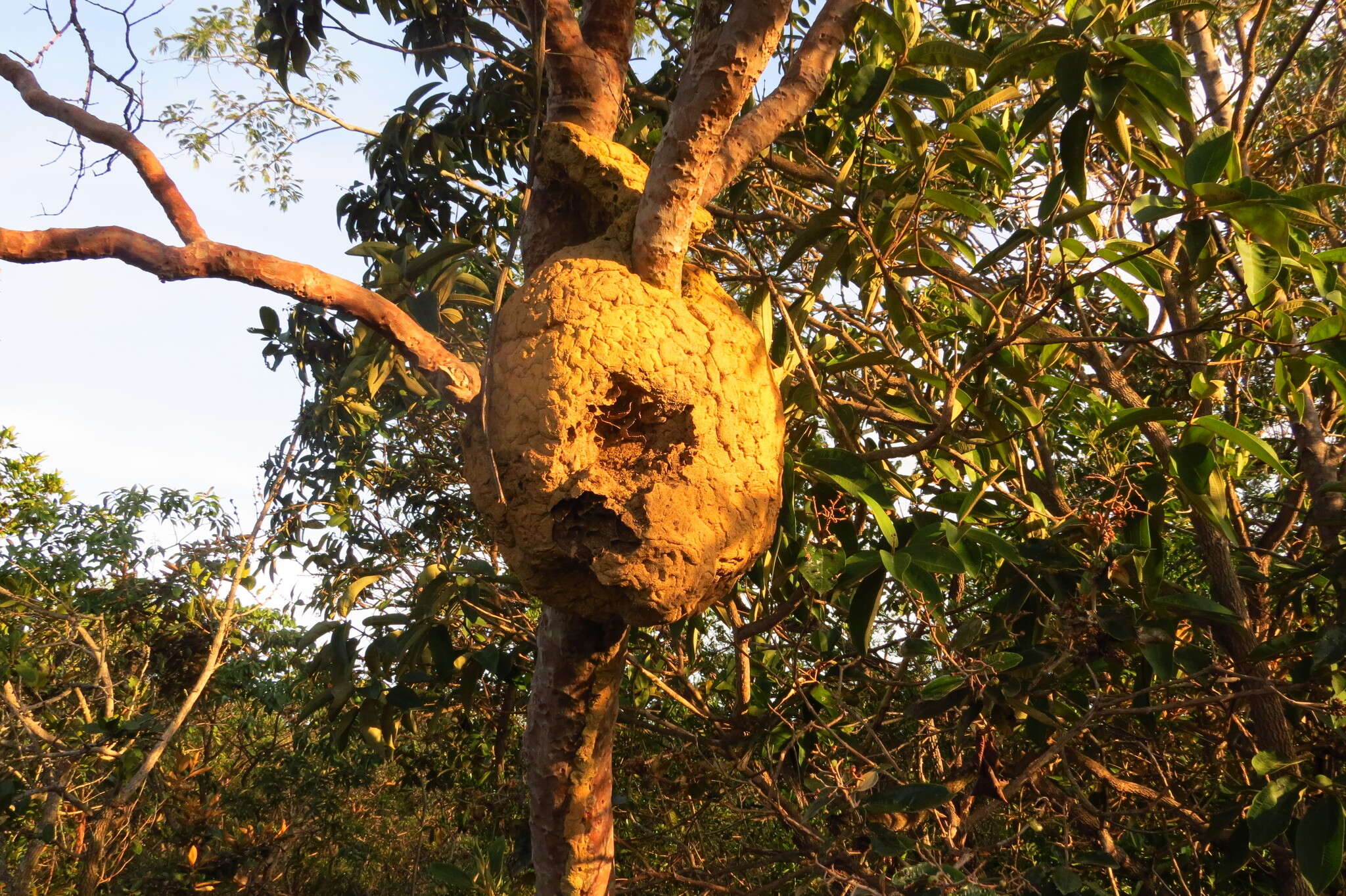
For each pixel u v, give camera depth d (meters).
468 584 3.98
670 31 4.97
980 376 3.65
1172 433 5.07
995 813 3.97
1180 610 3.53
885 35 2.79
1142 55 2.52
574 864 3.17
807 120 4.26
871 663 4.05
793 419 3.39
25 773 5.62
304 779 7.89
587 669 2.97
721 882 4.30
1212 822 3.75
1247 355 3.82
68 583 7.01
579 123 2.93
